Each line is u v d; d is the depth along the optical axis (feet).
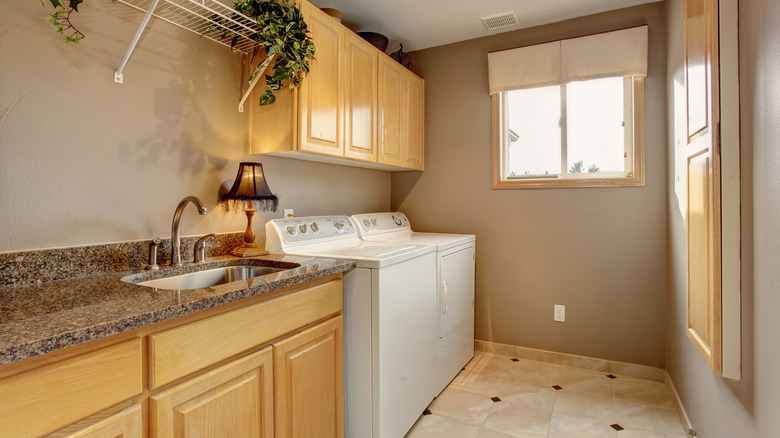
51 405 2.47
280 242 6.13
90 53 4.46
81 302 3.20
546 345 8.90
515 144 9.36
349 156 7.07
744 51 3.76
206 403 3.47
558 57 8.38
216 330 3.55
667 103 7.55
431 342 6.93
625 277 8.15
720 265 3.94
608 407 6.86
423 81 9.93
